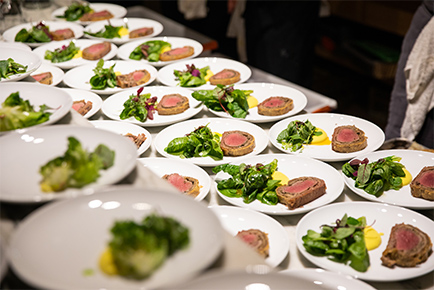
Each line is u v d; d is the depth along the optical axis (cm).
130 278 90
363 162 183
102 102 231
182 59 287
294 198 164
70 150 120
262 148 200
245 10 446
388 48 543
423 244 144
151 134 218
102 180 117
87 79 260
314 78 599
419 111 300
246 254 99
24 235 97
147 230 95
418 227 156
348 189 182
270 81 318
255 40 448
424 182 173
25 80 199
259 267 91
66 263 94
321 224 158
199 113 235
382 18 529
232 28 495
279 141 206
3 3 313
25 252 94
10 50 214
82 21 349
